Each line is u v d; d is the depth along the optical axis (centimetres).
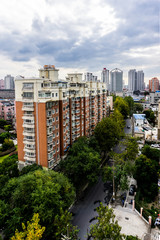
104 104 10162
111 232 2417
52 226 3244
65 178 4250
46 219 3161
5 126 10269
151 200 4688
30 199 3350
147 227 3794
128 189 4903
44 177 3859
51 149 5234
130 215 4159
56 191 3456
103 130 6794
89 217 4106
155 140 8512
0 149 7794
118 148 8181
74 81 7469
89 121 8194
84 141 6266
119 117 10050
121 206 4475
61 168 5131
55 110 5400
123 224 3872
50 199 3328
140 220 4000
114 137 7044
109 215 2616
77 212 4281
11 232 3142
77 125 6900
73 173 4725
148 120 13738
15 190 3572
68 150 6269
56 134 5538
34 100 5006
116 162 5978
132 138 6838
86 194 5000
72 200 3997
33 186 3550
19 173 4822
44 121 4934
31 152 5281
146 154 5944
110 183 5538
